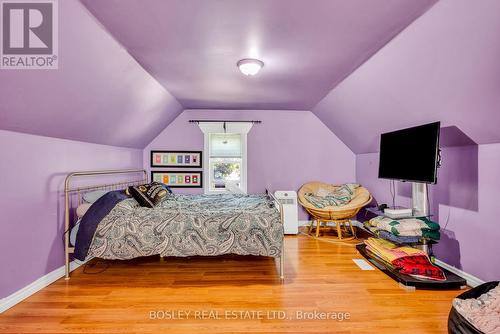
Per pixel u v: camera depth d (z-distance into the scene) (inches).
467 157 93.4
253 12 67.8
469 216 92.7
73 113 94.8
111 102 108.7
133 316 74.2
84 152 117.3
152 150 181.9
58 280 97.0
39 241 90.3
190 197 146.4
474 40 64.3
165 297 84.7
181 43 84.9
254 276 100.8
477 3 57.2
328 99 150.3
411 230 94.0
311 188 177.8
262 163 186.9
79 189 112.0
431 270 91.0
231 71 110.7
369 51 90.7
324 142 188.9
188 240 95.0
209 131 184.5
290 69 108.4
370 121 136.5
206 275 101.9
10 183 79.6
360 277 99.4
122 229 94.4
